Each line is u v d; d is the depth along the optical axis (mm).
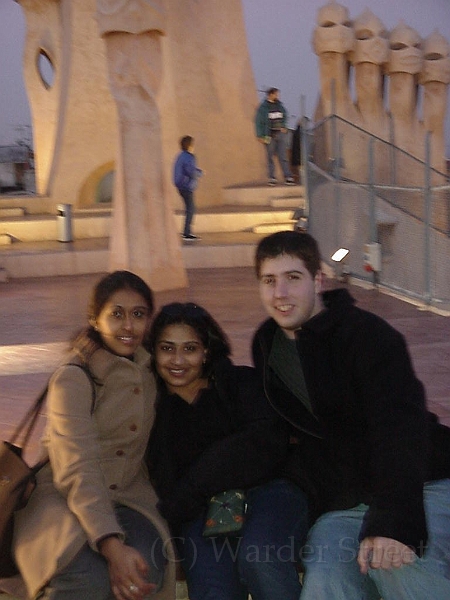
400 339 2975
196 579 3049
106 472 3115
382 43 16500
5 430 5590
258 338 3219
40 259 13609
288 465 3238
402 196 15094
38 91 18703
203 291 11438
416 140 17016
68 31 16656
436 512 2961
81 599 2893
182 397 3242
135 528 3068
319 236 12484
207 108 17281
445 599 2826
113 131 16938
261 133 17156
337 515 3037
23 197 16969
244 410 3152
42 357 7812
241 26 17750
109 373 3084
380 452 2822
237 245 13859
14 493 2977
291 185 17141
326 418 3029
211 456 3123
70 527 2904
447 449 3152
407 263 12383
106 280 3119
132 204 11398
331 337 3002
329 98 16625
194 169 14203
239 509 3096
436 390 6328
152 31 11047
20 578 3129
